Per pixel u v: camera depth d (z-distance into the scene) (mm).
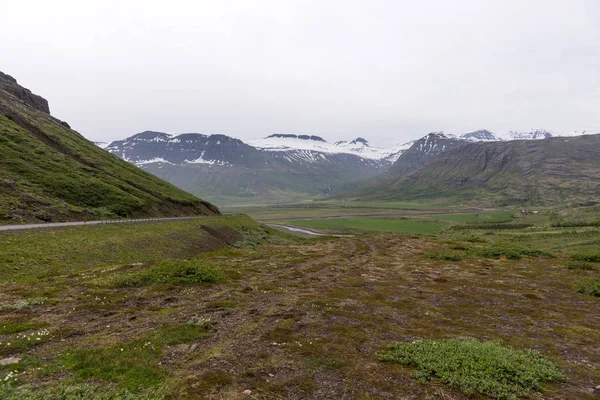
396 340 13289
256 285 21922
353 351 11977
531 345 13211
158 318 14516
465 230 161750
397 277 27156
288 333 13422
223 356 11070
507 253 39281
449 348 11922
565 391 9703
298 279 24859
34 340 11422
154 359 10547
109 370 9680
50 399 7930
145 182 109562
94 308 15742
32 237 33844
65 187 68625
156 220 66562
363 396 8969
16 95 131625
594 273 29172
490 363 10734
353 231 174000
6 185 55562
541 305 19406
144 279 21266
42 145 85375
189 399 8422
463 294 21719
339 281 24797
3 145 72250
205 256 35000
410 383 9852
